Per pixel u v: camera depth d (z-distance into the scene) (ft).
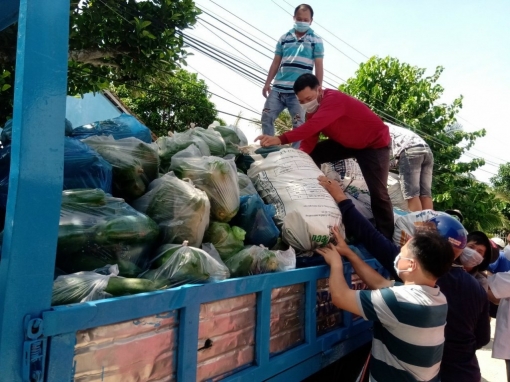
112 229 6.05
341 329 9.21
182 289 5.44
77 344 4.43
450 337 8.63
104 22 19.56
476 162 46.65
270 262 7.53
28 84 4.25
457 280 8.75
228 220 8.52
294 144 16.05
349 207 10.07
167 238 7.22
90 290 5.08
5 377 3.93
